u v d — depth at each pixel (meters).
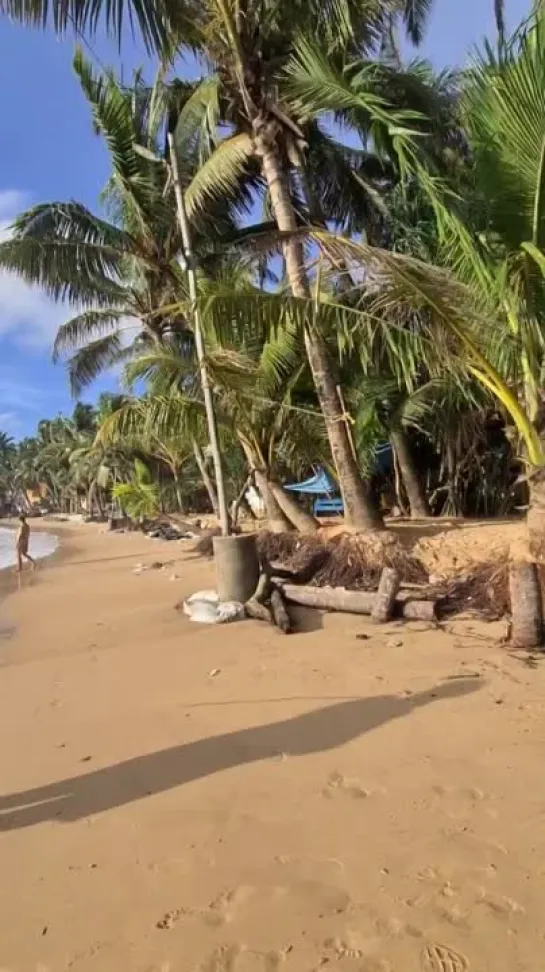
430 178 7.41
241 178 14.23
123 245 17.11
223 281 11.33
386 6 10.43
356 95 8.18
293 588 9.42
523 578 6.79
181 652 7.71
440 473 20.28
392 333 9.34
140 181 16.12
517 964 2.52
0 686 7.07
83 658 8.01
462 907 2.87
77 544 33.50
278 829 3.62
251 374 11.38
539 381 7.78
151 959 2.71
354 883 3.09
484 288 7.45
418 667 6.28
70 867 3.42
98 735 5.26
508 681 5.69
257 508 25.05
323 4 9.38
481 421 16.62
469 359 8.42
